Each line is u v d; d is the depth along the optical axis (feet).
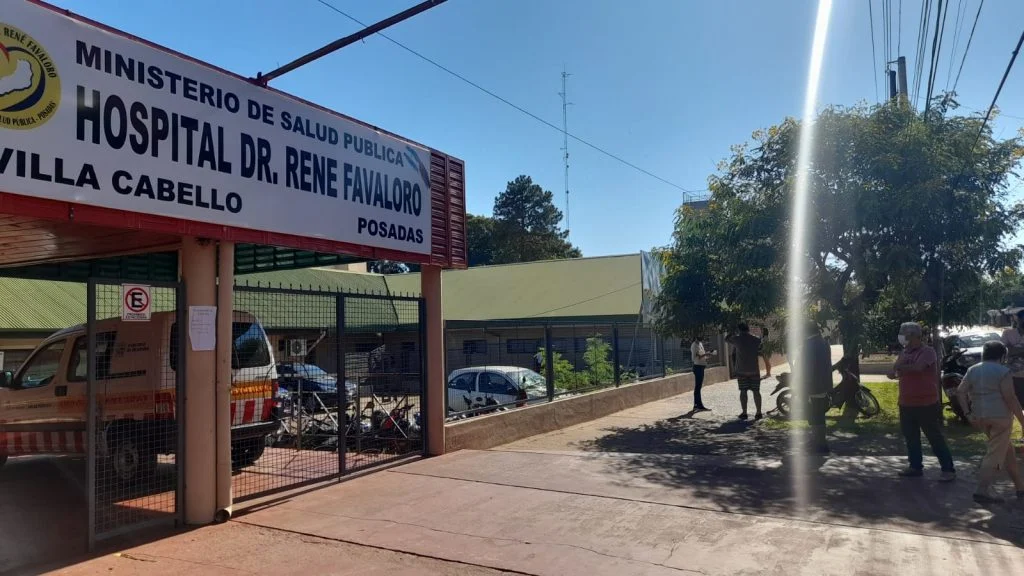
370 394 32.14
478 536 20.07
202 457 21.74
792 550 18.13
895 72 54.75
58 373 28.63
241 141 22.61
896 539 18.75
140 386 25.50
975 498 22.07
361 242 27.94
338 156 26.86
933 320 39.88
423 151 32.19
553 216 237.86
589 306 87.45
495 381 44.24
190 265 21.80
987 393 21.84
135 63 19.43
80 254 27.45
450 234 33.83
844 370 43.47
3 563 18.26
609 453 33.14
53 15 17.58
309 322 30.14
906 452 30.91
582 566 17.42
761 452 32.60
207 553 18.93
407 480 27.32
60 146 17.56
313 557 18.53
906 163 36.96
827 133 38.40
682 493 24.50
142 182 19.43
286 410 32.53
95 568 17.78
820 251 41.09
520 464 30.22
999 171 37.93
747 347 45.21
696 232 45.37
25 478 30.37
